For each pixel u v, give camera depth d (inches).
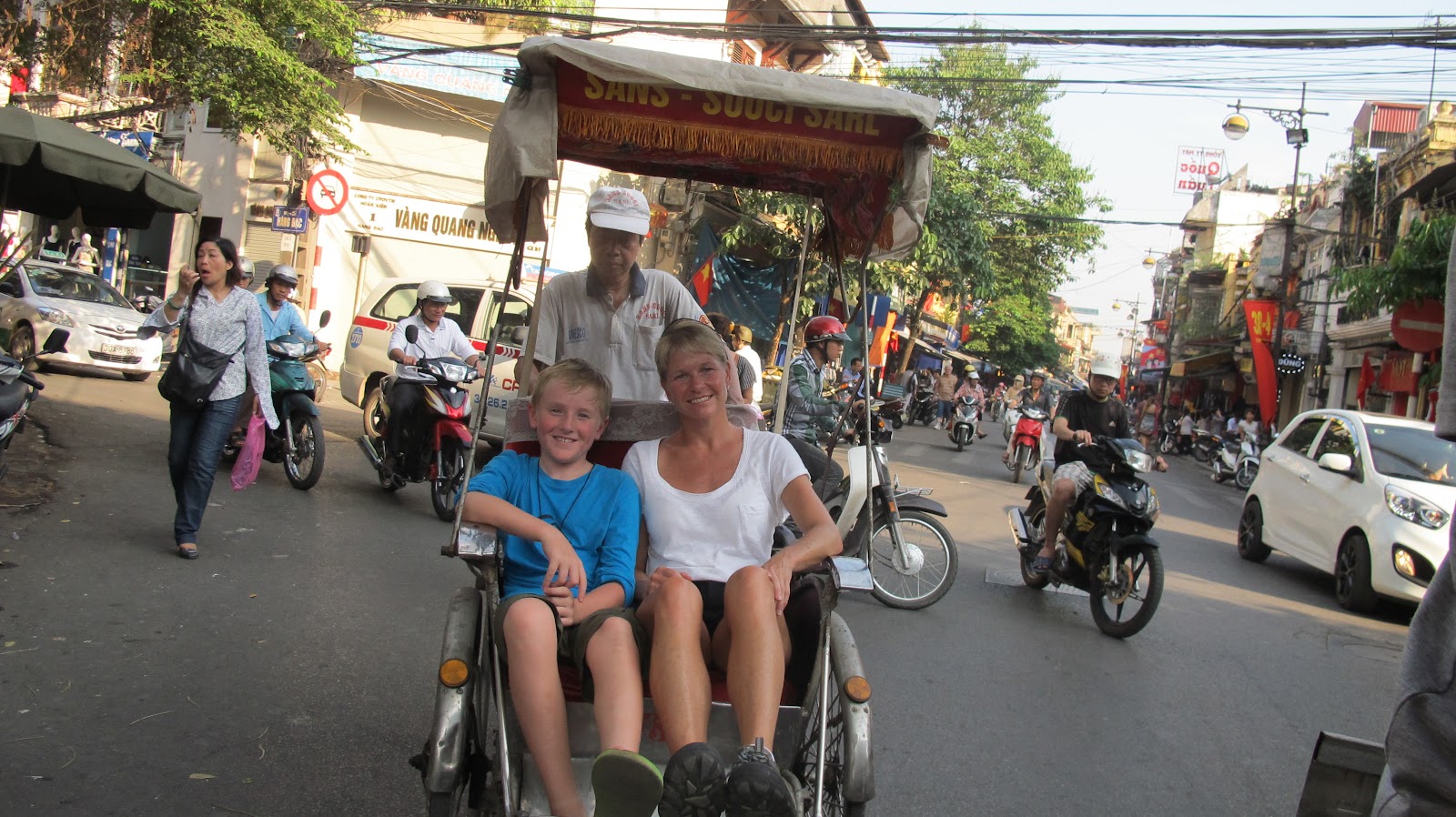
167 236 903.7
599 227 166.4
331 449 423.5
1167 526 518.9
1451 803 85.0
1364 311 631.8
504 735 110.7
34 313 535.2
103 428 398.0
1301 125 1085.8
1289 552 390.3
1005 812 156.9
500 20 714.8
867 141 155.6
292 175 716.0
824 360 295.3
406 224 740.0
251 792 139.5
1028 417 626.5
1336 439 383.6
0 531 247.9
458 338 339.0
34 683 166.7
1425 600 90.4
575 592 122.9
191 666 181.2
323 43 536.4
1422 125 890.1
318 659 190.9
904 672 222.2
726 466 139.5
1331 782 105.0
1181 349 1823.3
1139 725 201.8
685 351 136.3
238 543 263.4
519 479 135.1
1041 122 1097.4
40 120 279.0
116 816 129.6
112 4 486.9
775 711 114.0
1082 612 294.8
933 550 285.9
